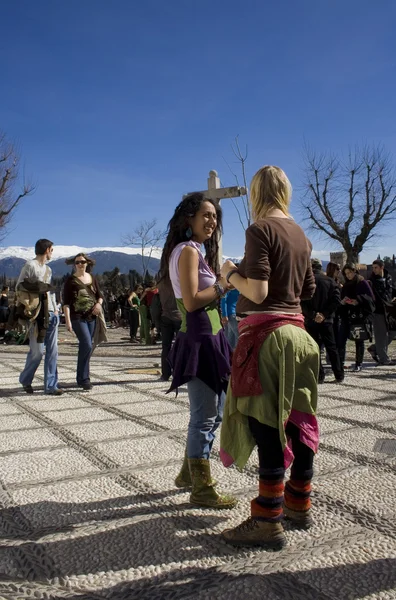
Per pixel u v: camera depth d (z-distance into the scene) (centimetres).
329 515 285
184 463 322
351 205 3309
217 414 307
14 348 1477
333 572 227
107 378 809
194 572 229
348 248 3322
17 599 210
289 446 272
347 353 1122
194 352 295
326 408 555
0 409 577
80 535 267
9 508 301
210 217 306
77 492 325
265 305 256
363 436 440
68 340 1680
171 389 302
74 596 212
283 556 242
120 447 420
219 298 297
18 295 645
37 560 241
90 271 709
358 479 339
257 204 275
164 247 317
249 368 253
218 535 265
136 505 304
